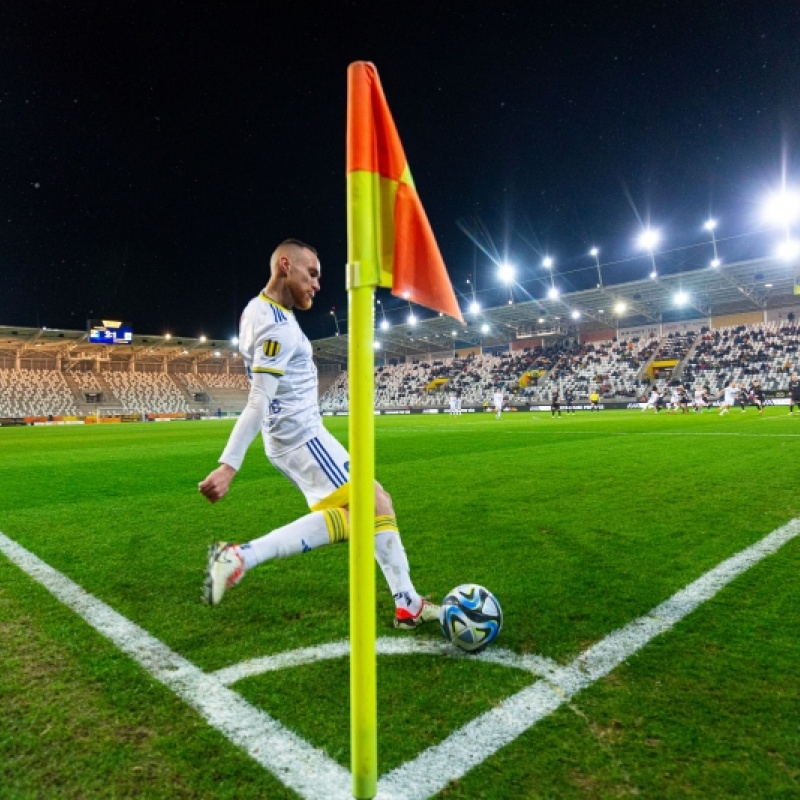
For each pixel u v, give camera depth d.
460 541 4.02
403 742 1.66
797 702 1.84
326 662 2.23
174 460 10.92
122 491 6.97
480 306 50.84
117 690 2.02
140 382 59.25
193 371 64.75
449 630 2.26
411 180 1.54
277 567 3.56
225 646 2.39
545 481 6.70
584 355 48.72
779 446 9.92
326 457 2.43
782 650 2.22
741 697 1.88
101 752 1.65
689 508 4.93
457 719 1.78
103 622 2.69
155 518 5.21
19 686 2.06
